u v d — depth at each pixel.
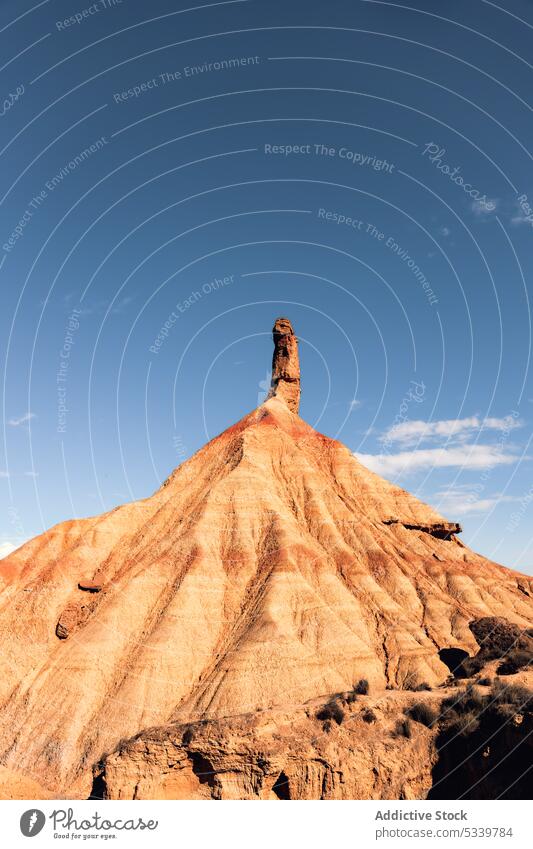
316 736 41.50
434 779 41.06
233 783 39.22
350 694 47.81
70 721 57.78
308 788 39.09
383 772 40.22
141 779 39.72
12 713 60.91
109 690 60.88
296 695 56.22
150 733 42.09
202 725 41.53
